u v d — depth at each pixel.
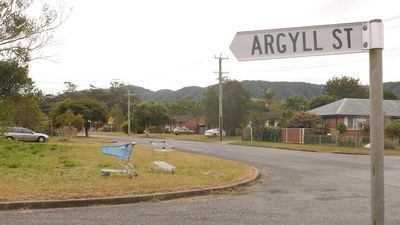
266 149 35.09
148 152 24.31
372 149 3.39
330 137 43.06
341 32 3.59
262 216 8.34
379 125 3.38
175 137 66.94
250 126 58.88
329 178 15.25
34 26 25.42
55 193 9.84
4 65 29.09
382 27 3.41
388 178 15.30
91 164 16.38
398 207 9.54
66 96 115.81
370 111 3.43
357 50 3.54
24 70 30.86
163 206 9.36
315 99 90.50
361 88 98.69
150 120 80.31
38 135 41.06
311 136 44.72
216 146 39.62
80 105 66.44
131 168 13.44
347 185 13.33
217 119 69.62
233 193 11.48
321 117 55.00
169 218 8.07
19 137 40.22
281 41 3.76
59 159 18.27
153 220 7.88
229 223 7.67
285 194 11.38
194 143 46.66
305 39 3.70
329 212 8.81
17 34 24.81
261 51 3.82
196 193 10.92
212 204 9.69
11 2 24.59
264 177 15.49
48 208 8.96
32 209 8.84
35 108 49.19
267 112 80.62
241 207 9.32
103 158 19.00
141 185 11.34
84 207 9.12
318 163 21.67
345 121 55.12
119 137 64.31
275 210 8.99
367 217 8.31
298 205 9.64
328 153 31.52
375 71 3.42
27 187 10.57
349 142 39.84
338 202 10.09
